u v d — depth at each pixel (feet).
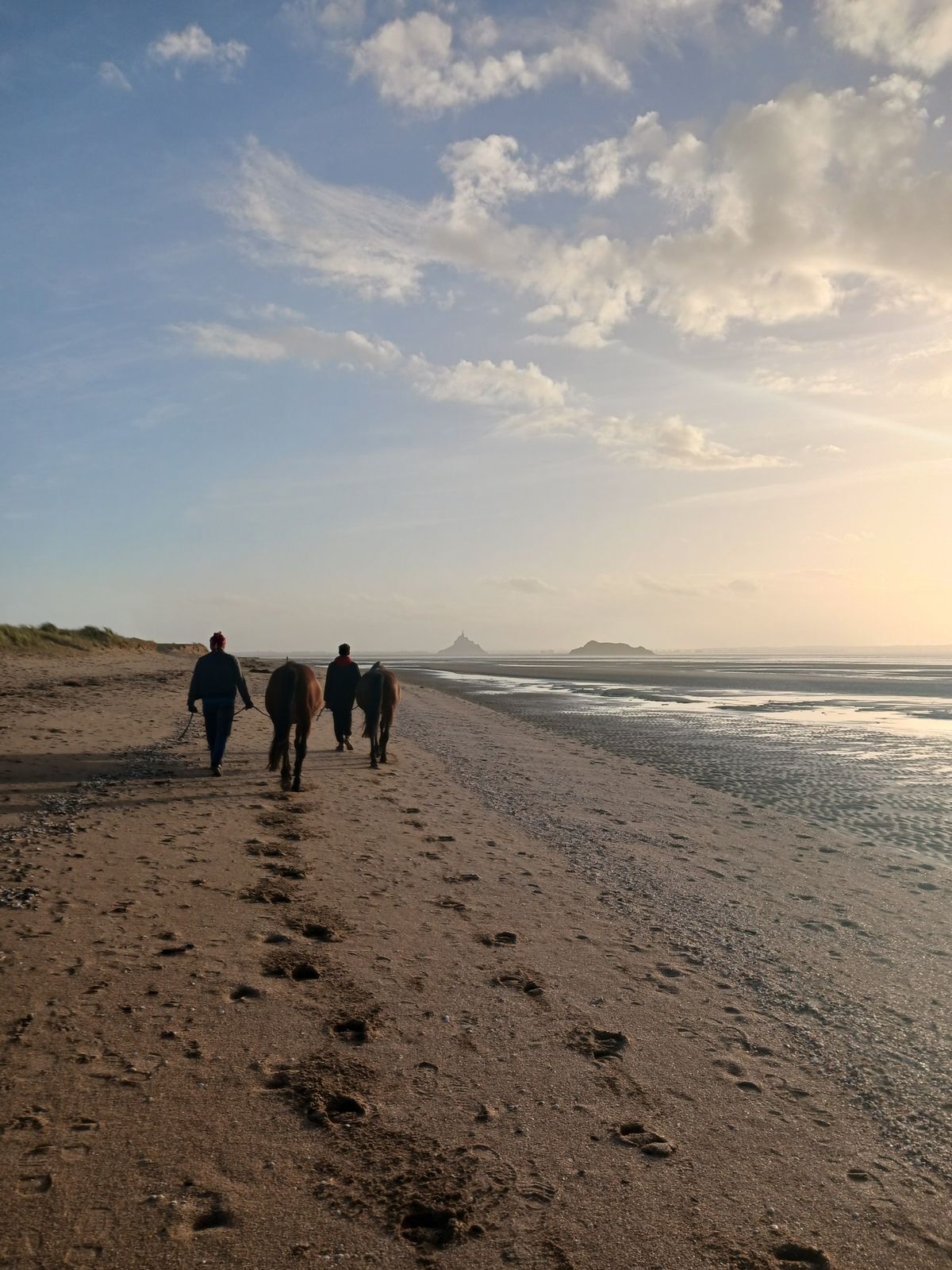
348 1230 11.61
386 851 32.30
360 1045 16.97
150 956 20.39
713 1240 11.90
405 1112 14.65
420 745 67.51
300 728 42.09
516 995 20.02
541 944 23.59
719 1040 18.48
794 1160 14.07
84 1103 14.16
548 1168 13.30
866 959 24.09
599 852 34.83
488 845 34.81
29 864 26.63
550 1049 17.42
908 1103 16.29
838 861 35.32
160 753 50.70
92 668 126.11
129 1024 16.99
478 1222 11.94
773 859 35.32
